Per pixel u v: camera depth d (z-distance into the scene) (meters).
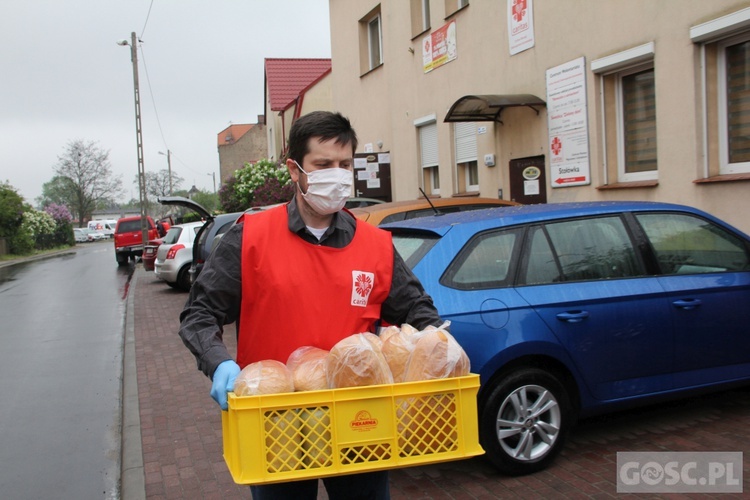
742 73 7.05
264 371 1.98
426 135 14.27
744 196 6.83
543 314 4.20
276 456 1.89
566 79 9.30
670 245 4.78
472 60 11.88
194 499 4.25
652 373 4.52
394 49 15.27
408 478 4.30
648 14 7.82
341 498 2.32
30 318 13.47
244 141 65.62
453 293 4.09
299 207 2.29
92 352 9.68
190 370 7.85
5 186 42.91
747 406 5.19
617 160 8.80
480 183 11.90
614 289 4.42
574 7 9.05
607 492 3.90
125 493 4.36
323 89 28.25
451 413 2.03
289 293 2.20
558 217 4.55
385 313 2.47
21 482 4.90
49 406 6.89
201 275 2.25
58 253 46.34
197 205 11.91
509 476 4.21
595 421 5.11
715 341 4.72
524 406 4.19
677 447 4.48
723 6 6.86
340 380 1.99
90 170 74.69
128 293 16.27
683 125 7.48
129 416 6.04
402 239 4.64
